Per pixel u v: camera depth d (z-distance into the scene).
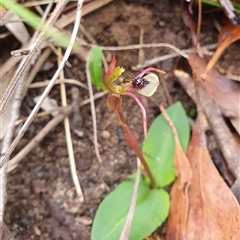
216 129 0.17
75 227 0.17
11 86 0.15
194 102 0.18
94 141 0.18
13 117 0.17
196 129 0.17
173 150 0.17
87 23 0.19
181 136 0.17
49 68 0.19
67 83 0.19
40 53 0.19
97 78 0.17
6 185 0.17
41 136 0.18
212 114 0.17
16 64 0.19
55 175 0.18
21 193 0.17
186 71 0.19
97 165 0.18
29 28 0.19
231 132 0.17
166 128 0.17
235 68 0.18
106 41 0.19
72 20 0.19
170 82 0.19
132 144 0.15
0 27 0.19
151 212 0.16
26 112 0.18
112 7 0.19
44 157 0.18
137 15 0.19
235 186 0.16
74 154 0.18
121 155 0.18
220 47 0.18
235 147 0.17
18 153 0.17
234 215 0.15
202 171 0.16
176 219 0.16
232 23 0.17
